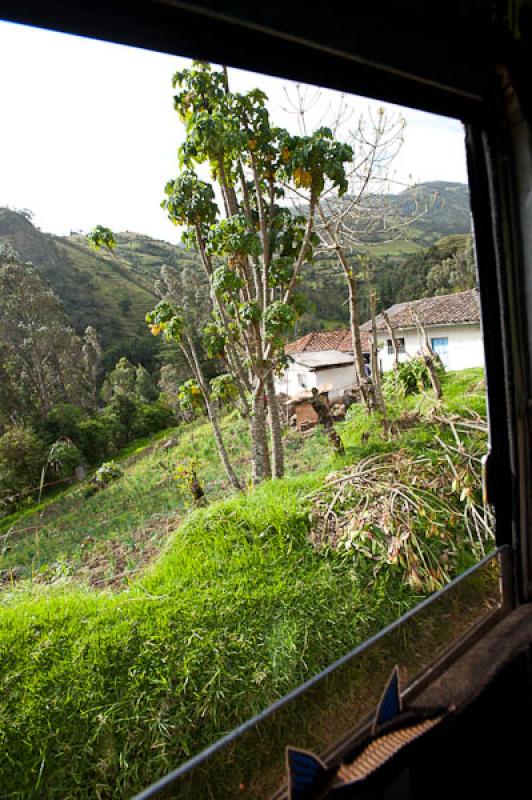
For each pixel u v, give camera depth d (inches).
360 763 29.7
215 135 148.4
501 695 35.8
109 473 338.3
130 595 114.2
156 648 95.1
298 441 304.8
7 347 323.0
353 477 148.7
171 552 132.4
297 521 134.0
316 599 110.0
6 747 79.7
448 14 26.1
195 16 19.7
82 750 79.9
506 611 43.8
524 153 33.5
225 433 398.9
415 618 63.5
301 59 23.3
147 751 80.6
